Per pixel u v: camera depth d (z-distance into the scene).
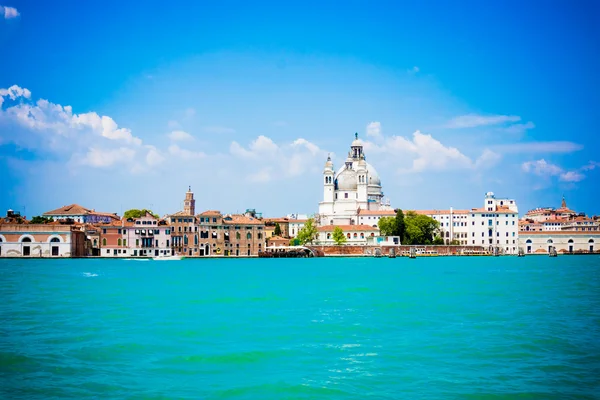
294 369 44.97
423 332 58.69
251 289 103.06
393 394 39.09
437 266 189.00
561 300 84.19
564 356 48.50
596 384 41.03
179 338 55.84
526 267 180.38
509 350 50.56
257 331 59.44
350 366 45.78
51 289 101.12
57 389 40.06
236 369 45.03
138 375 43.38
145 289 102.06
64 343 53.38
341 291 99.31
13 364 46.00
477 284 113.00
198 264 198.12
